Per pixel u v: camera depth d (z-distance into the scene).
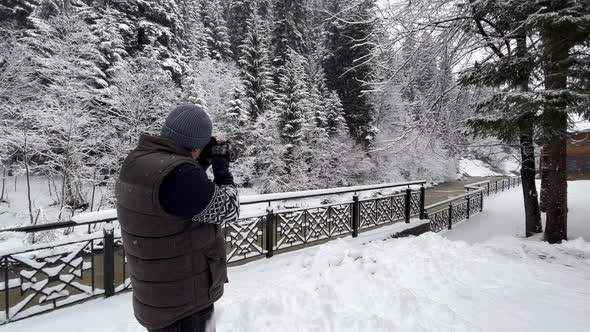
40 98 10.84
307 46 25.59
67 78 10.95
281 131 18.78
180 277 1.13
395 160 21.78
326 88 21.48
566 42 5.73
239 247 4.25
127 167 1.14
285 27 24.31
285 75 20.58
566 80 6.04
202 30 24.33
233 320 2.30
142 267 1.12
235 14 28.95
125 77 11.79
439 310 2.49
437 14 7.88
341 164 19.89
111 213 3.26
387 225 7.07
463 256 3.94
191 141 1.20
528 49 6.55
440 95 8.53
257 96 20.22
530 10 6.03
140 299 1.15
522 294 2.95
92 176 11.60
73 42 11.52
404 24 8.02
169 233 1.09
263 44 21.30
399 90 9.02
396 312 2.46
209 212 1.13
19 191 12.80
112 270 3.28
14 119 10.99
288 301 2.57
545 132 5.98
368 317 2.36
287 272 3.50
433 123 9.09
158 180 1.03
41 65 11.52
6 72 10.70
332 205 5.69
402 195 7.58
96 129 11.45
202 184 1.09
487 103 7.46
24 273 2.80
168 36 15.82
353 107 20.69
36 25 11.20
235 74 21.62
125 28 13.74
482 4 6.94
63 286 3.02
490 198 18.45
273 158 17.94
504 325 2.35
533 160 9.19
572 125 6.66
